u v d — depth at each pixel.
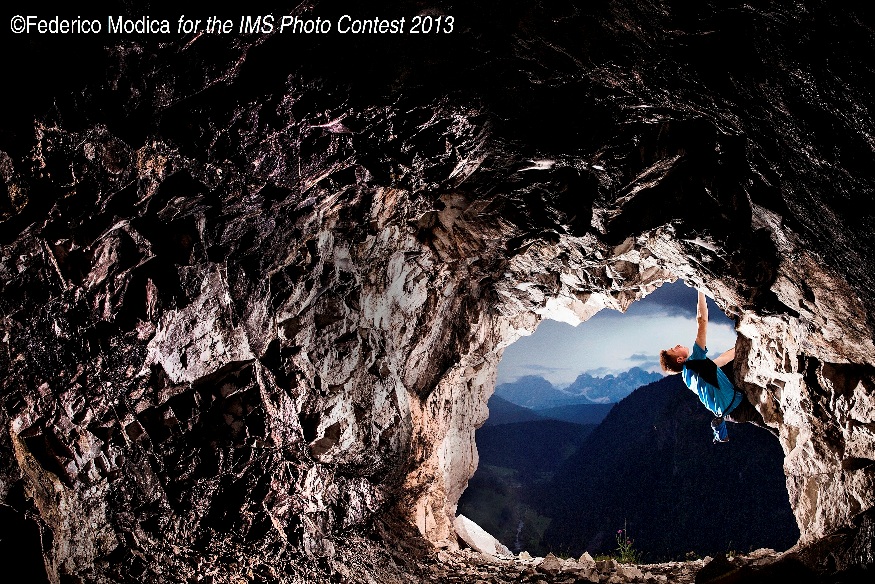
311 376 4.51
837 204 2.46
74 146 2.20
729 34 1.85
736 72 2.06
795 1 1.50
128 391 3.14
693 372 5.01
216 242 3.25
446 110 2.95
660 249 4.91
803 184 2.61
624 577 5.61
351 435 5.07
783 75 1.90
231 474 3.81
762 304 4.35
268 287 3.91
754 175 3.12
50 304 2.64
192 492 3.57
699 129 3.21
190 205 2.88
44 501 2.59
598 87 2.77
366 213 4.39
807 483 4.98
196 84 2.23
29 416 2.67
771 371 5.08
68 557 2.64
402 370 6.46
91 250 2.67
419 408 6.98
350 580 4.40
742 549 24.25
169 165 2.56
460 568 6.08
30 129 2.05
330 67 2.37
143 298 3.01
